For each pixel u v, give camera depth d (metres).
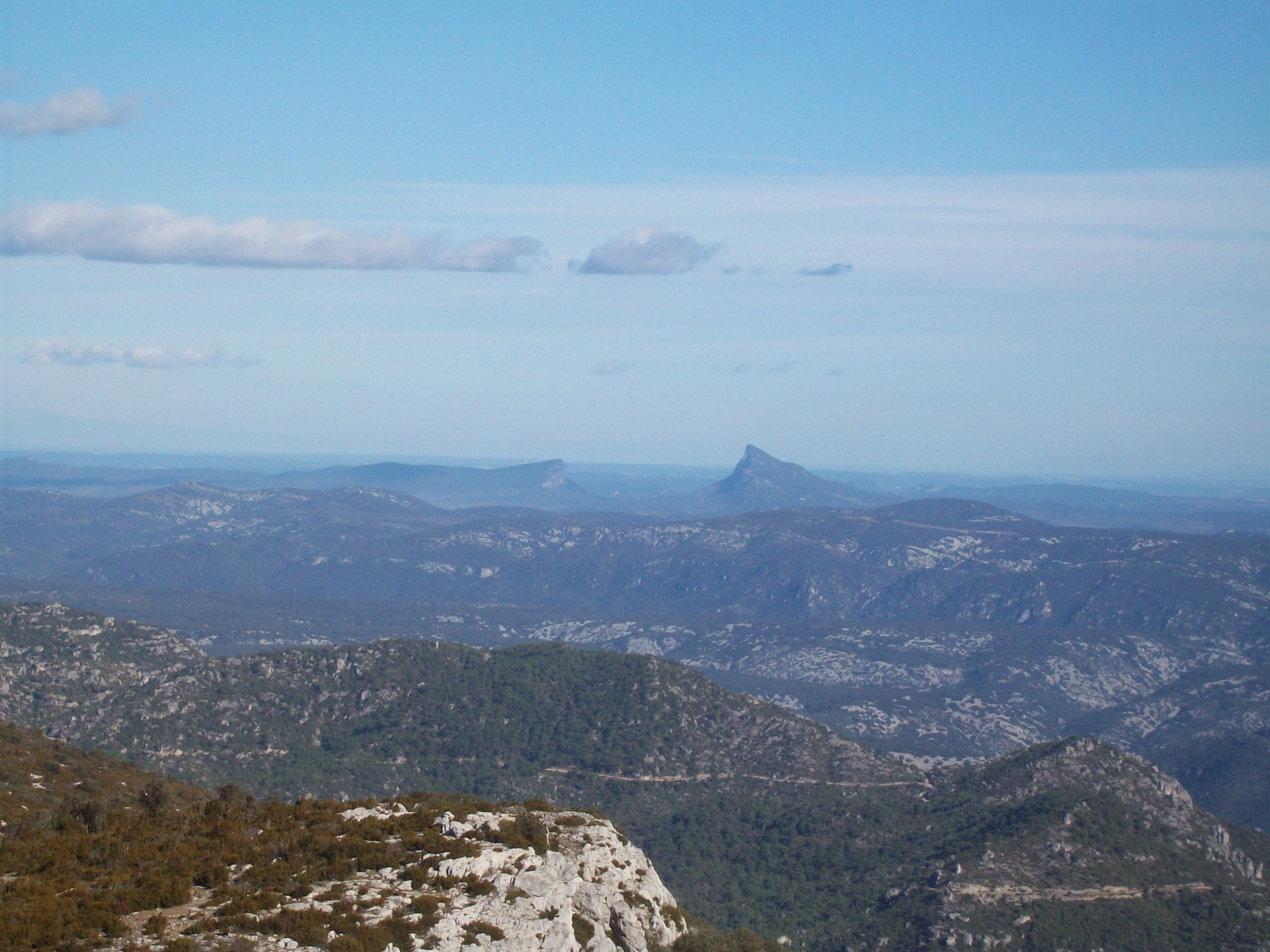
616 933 95.19
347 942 74.88
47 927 74.12
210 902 81.25
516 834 98.62
